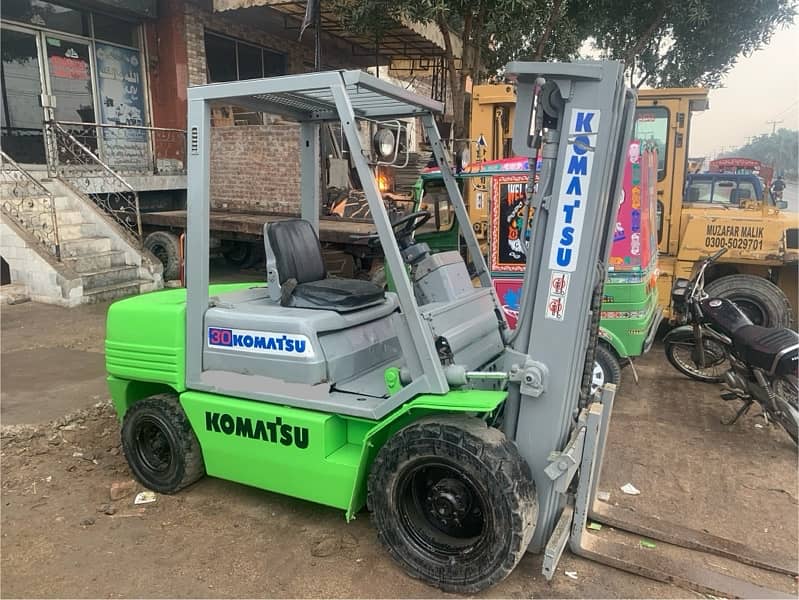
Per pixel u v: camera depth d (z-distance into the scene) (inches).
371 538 131.6
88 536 133.2
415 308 113.7
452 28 449.7
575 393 122.6
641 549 126.1
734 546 129.2
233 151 433.7
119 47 475.8
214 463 140.7
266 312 134.2
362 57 556.7
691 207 320.5
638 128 277.4
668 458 172.9
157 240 421.4
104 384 226.1
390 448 114.5
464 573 111.0
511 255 209.5
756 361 186.5
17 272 353.1
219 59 527.8
